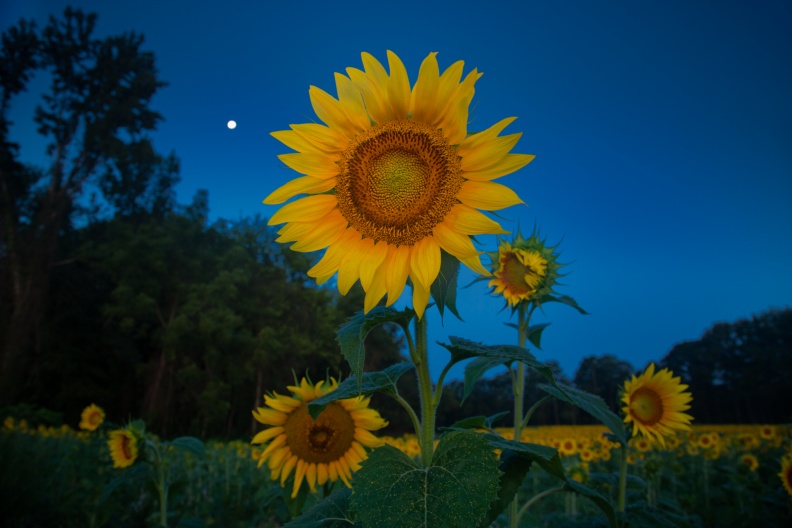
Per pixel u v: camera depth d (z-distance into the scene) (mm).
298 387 2936
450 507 1278
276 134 1812
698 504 6188
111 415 38000
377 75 1746
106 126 40656
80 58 42156
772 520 5059
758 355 66688
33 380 34875
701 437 8289
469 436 1406
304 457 2896
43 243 35688
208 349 35812
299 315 42500
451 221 1625
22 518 6301
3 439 8156
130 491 6676
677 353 72500
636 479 3162
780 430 9758
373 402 37938
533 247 2783
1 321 33281
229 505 7996
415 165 1685
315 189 1812
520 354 1568
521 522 3166
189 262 40875
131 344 37625
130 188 44406
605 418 2119
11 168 37812
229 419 39688
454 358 1611
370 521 1296
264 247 47969
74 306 37406
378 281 1687
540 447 1625
